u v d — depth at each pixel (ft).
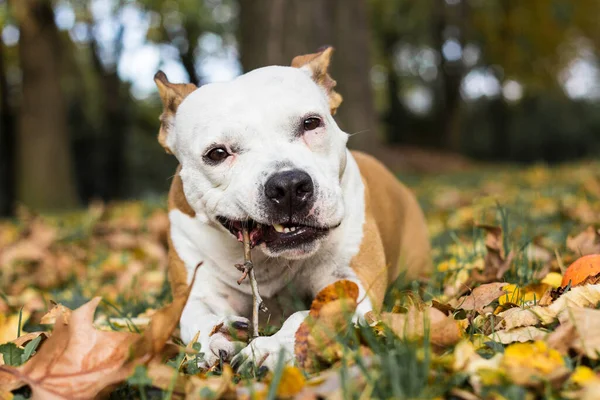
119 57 68.85
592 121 104.17
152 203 32.81
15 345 8.45
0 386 7.11
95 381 7.11
